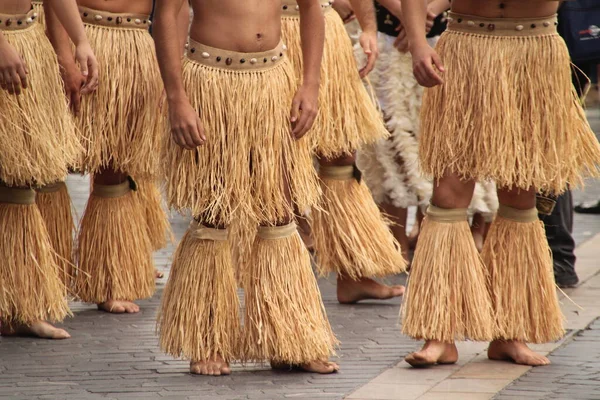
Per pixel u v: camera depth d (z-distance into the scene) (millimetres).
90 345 9828
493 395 8281
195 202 8578
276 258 8867
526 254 9156
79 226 11156
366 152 12852
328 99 10695
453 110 8828
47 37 10156
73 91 10258
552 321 9211
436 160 8930
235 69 8492
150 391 8461
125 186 11078
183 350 8836
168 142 8672
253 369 9125
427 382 8656
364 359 9391
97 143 10469
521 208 9172
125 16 10539
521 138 8805
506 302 9141
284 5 10578
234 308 8945
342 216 11203
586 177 9477
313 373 8977
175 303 8875
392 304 11430
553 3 8820
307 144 9023
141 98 10562
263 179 8625
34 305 9844
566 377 8742
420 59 8664
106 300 11055
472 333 8953
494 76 8719
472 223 12641
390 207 12945
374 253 11242
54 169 9477
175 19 8422
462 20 8859
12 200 9766
